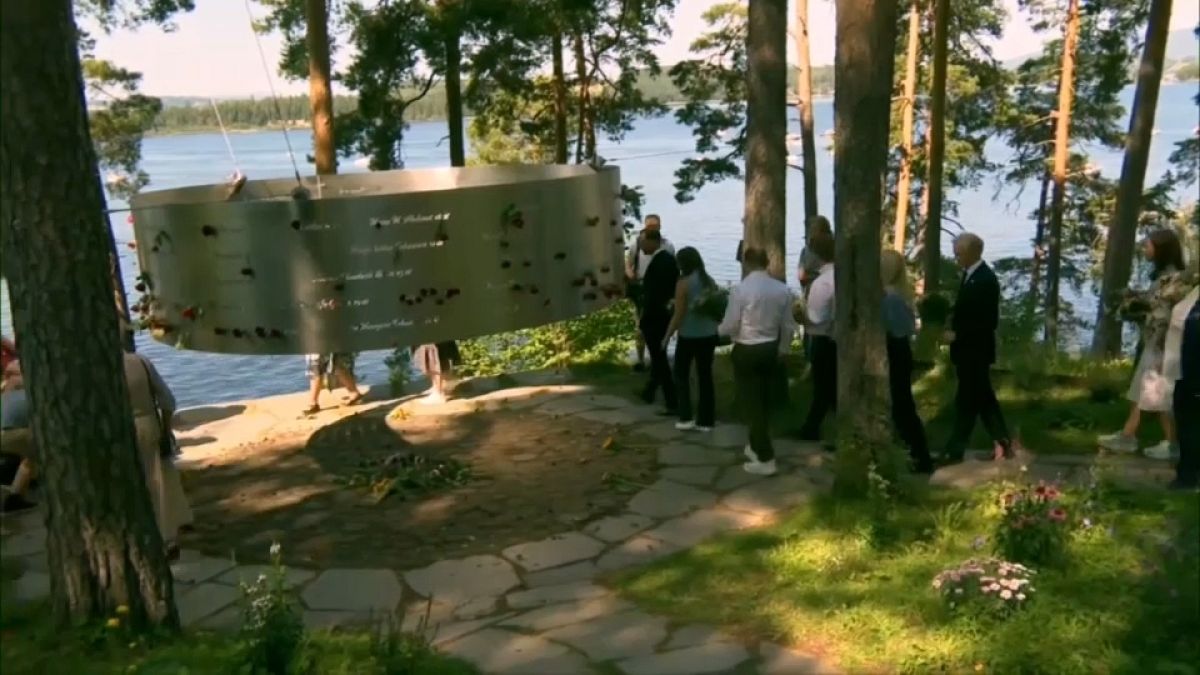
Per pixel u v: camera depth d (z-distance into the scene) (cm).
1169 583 445
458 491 727
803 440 809
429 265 698
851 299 615
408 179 1029
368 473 763
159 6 1313
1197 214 1510
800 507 643
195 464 819
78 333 438
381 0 1399
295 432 906
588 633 471
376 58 1391
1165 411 689
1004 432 705
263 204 677
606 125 2319
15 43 401
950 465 704
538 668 435
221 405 1032
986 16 2700
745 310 708
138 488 464
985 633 433
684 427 853
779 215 903
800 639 449
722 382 1018
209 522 682
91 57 1886
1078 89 2817
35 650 442
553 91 2162
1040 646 414
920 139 2864
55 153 416
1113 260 1371
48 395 439
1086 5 1880
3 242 428
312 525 670
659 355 916
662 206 5631
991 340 695
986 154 4453
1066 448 739
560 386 1045
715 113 2364
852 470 614
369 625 490
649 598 514
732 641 452
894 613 460
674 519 651
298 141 2525
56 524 454
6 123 409
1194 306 606
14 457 721
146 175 2116
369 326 692
